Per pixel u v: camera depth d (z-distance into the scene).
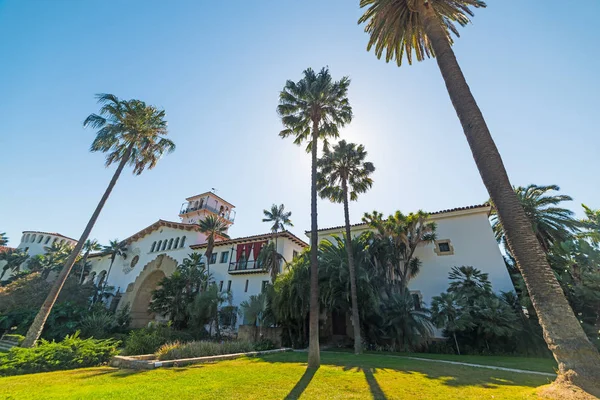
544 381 6.98
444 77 9.22
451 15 12.05
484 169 7.38
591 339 14.26
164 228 41.22
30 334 15.05
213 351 12.55
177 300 27.33
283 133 16.78
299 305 19.44
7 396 5.59
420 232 20.80
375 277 19.86
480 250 20.58
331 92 15.34
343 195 19.78
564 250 17.16
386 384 6.77
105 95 20.03
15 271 50.12
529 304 16.66
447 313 16.72
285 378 7.43
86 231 17.83
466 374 8.33
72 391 6.00
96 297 39.09
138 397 5.45
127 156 20.34
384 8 11.88
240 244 31.69
